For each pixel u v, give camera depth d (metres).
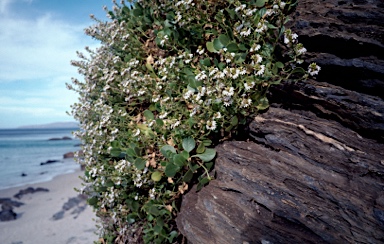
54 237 7.90
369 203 2.04
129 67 3.69
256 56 2.71
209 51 3.62
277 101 2.98
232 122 2.84
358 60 2.54
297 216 2.14
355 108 2.43
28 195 13.18
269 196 2.30
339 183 2.19
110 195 3.37
